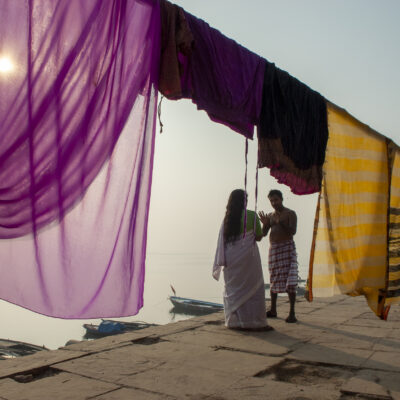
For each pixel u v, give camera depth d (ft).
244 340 15.30
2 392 9.89
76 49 7.39
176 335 16.06
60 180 7.12
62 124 7.18
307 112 14.29
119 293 7.90
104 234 7.75
